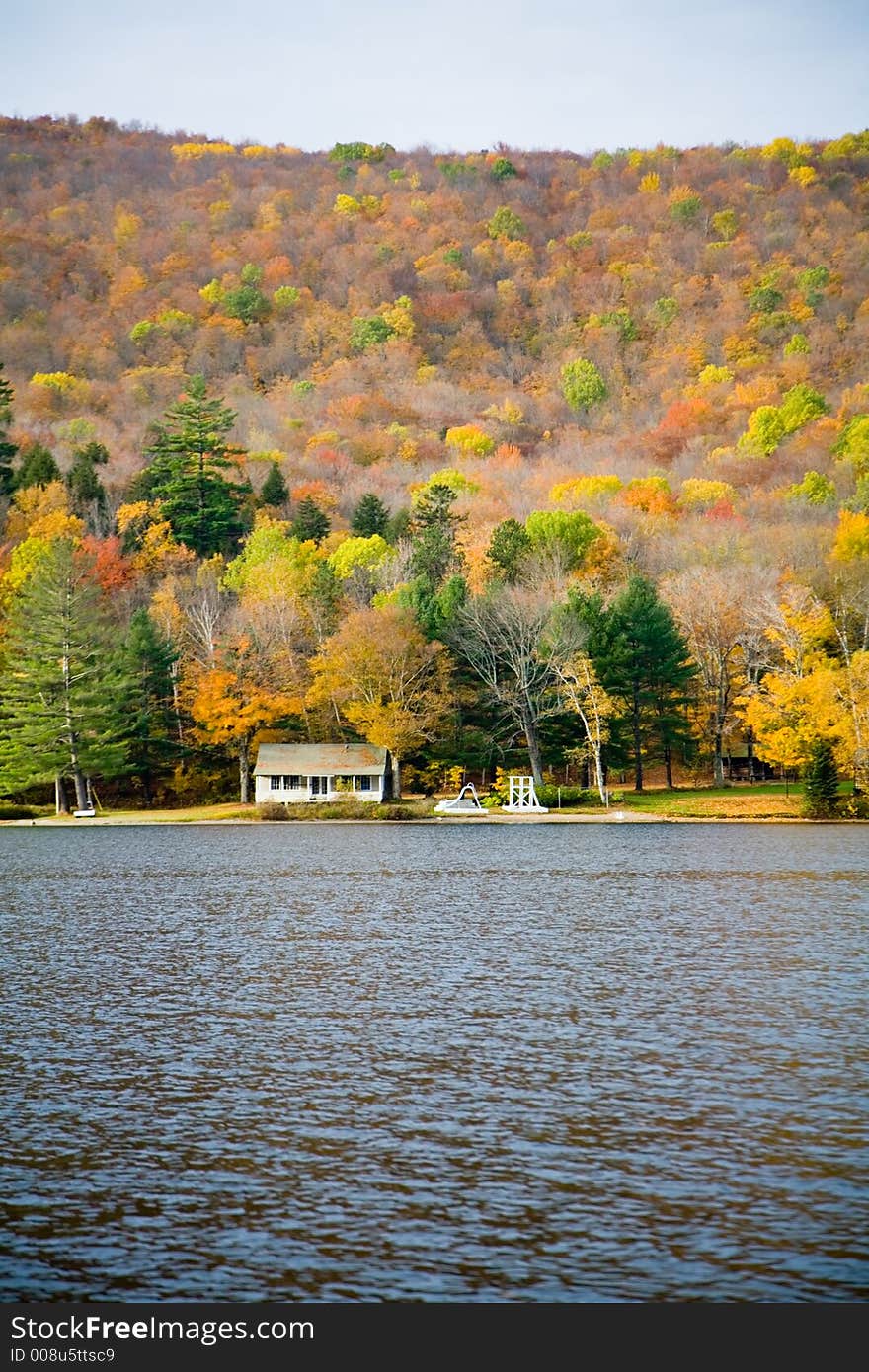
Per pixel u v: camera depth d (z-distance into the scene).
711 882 71.19
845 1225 24.22
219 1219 24.62
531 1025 37.22
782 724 117.31
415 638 126.88
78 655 126.94
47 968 46.03
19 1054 34.56
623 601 127.12
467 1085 31.73
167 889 70.19
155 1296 22.19
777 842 96.69
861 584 131.88
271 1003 40.22
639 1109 29.86
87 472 196.75
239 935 53.62
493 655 126.88
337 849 95.12
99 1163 27.06
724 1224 24.30
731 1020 37.59
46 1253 23.47
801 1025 36.91
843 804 115.50
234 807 130.75
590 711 122.12
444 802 125.81
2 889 70.69
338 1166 26.86
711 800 121.25
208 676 129.75
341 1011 39.09
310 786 128.88
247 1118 29.55
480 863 83.50
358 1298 22.19
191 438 198.50
